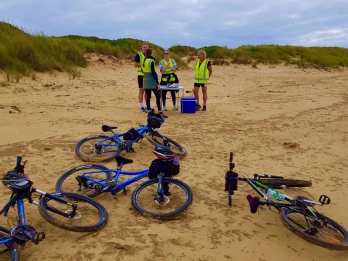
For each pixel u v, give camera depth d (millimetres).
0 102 9523
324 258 3643
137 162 5844
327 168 6008
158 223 3945
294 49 30828
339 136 7832
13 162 5578
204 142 7125
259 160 6238
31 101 10047
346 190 5227
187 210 4262
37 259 3254
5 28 16109
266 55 27625
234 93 14461
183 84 16594
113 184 4398
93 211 4164
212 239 3729
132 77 16969
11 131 7086
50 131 7305
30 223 3857
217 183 5164
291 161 6266
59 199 3631
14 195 3422
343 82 18719
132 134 6020
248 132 8000
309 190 5184
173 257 3369
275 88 16125
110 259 3275
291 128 8430
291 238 3934
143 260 3293
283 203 4051
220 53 26797
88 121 8297
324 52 33312
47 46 16469
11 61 13516
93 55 19219
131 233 3707
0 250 3314
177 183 4281
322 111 10469
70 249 3408
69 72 15375
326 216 4293
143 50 9547
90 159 5680
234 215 4281
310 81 19203
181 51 27719
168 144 6168
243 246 3670
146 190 4707
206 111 10258
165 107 10180
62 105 9859
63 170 5336
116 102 11000
